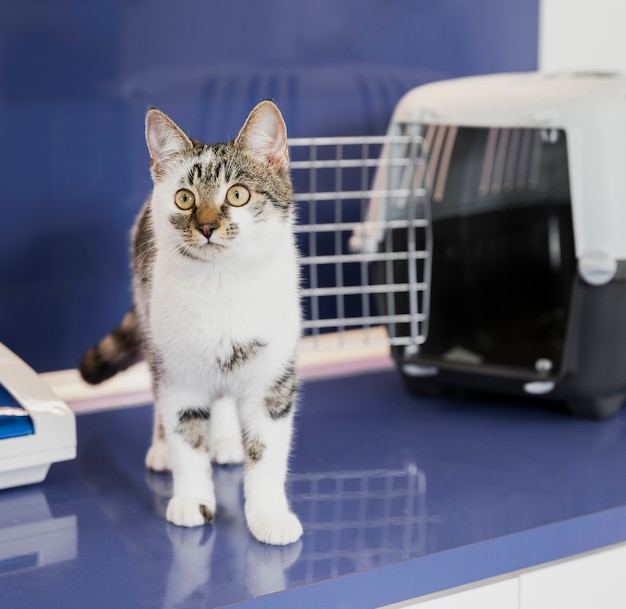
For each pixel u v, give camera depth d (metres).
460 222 1.84
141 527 1.24
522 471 1.42
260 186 1.14
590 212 1.51
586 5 2.21
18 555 1.16
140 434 1.60
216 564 1.13
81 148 1.74
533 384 1.60
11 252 1.72
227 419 1.49
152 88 1.78
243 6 1.83
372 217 1.73
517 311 1.90
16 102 1.67
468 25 2.09
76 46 1.70
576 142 1.52
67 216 1.75
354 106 1.99
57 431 1.31
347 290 1.75
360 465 1.45
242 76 1.86
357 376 1.92
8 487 1.35
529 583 1.23
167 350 1.20
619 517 1.29
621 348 1.56
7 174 1.69
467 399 1.78
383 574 1.12
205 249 1.11
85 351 1.82
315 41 1.92
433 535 1.20
